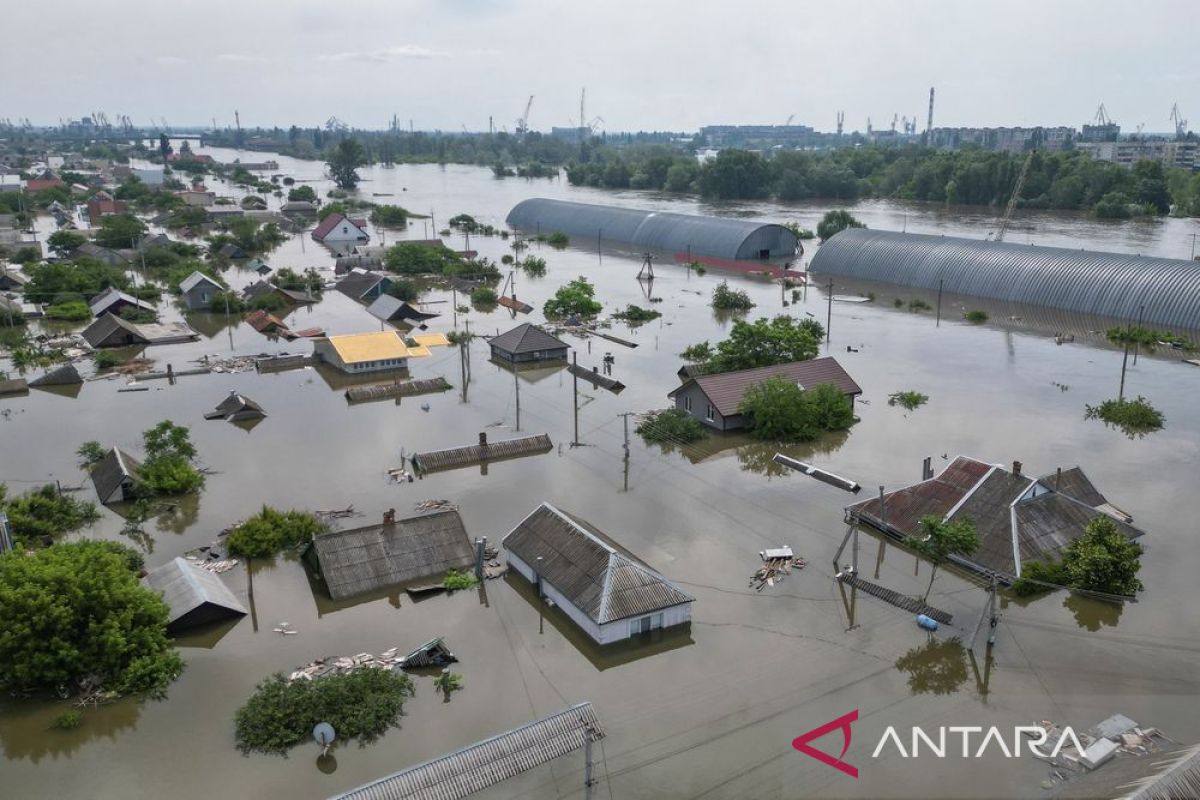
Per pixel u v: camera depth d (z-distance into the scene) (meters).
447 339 79.25
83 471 49.69
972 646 32.34
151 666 30.41
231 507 44.59
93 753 27.44
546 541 36.81
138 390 65.31
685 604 33.66
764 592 36.28
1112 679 30.30
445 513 39.66
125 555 36.81
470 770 25.31
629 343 77.69
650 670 31.33
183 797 25.53
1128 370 67.69
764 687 30.27
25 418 59.03
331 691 28.86
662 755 26.80
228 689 30.41
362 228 148.25
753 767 26.25
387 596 36.38
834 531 41.75
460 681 30.64
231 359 73.44
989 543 37.62
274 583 37.50
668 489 46.72
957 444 52.47
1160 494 44.78
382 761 26.89
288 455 51.66
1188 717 28.12
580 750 26.89
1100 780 24.05
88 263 104.56
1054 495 39.56
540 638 33.34
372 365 69.12
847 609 35.09
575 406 56.19
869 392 63.06
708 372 63.12
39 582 30.42
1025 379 65.88
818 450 52.00
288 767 26.67
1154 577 36.84
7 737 28.17
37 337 80.88
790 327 65.81
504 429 55.97
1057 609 34.78
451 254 118.50
